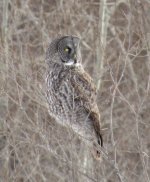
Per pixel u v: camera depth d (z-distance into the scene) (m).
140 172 23.78
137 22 21.95
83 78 21.36
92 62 32.28
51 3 30.73
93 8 30.66
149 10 23.48
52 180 24.75
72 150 17.59
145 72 31.44
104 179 18.36
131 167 25.05
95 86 21.58
